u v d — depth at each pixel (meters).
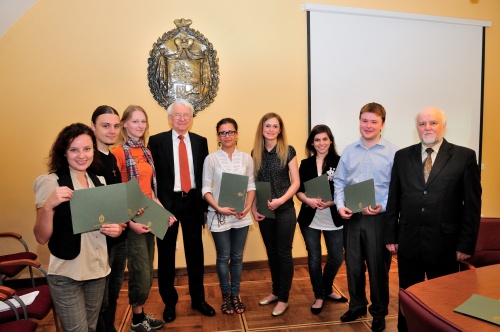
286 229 2.42
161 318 2.49
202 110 3.33
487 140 3.93
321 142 2.44
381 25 3.55
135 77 3.20
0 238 3.10
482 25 3.78
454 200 1.81
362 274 2.31
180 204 2.36
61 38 3.07
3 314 1.80
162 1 3.18
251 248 3.49
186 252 2.48
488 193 3.97
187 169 2.38
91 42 3.11
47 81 3.08
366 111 2.17
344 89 3.53
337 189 2.33
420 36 3.65
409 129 3.71
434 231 1.82
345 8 3.45
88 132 1.49
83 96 3.13
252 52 3.37
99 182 1.62
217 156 2.41
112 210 1.50
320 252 2.56
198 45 3.27
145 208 2.00
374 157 2.19
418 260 1.91
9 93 3.04
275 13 3.37
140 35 3.17
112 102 3.18
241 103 3.39
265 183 2.38
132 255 2.09
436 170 1.83
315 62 3.45
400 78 3.65
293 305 2.66
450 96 3.78
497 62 3.88
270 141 2.42
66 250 1.41
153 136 2.39
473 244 1.76
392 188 2.03
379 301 2.22
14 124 3.07
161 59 3.20
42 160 3.13
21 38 3.02
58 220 1.41
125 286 3.07
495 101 3.92
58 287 1.44
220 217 2.39
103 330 1.81
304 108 3.50
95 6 3.09
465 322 1.06
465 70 3.79
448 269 1.85
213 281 3.19
